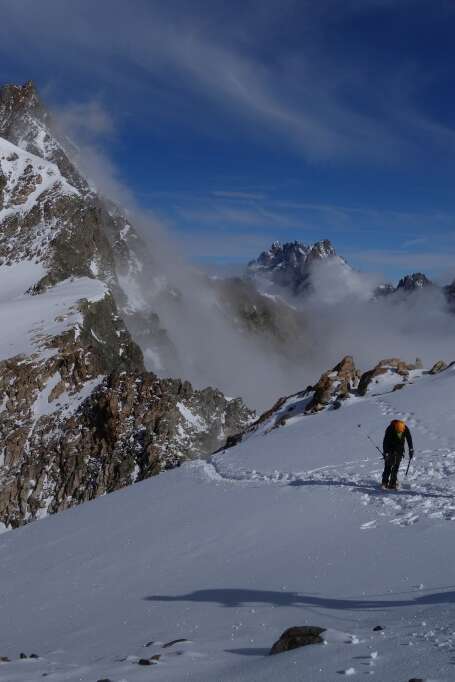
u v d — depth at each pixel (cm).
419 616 794
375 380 4497
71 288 15238
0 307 13575
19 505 8369
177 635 984
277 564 1373
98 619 1273
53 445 8825
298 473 2441
